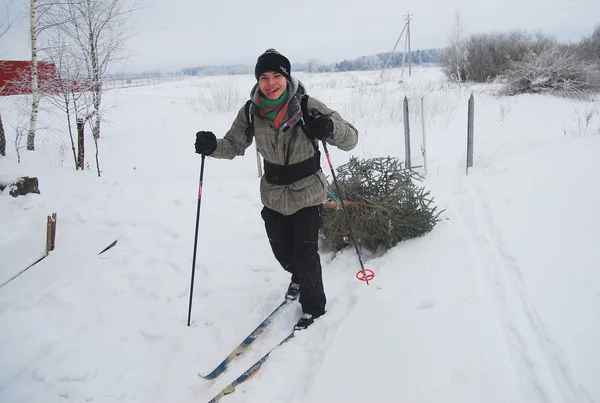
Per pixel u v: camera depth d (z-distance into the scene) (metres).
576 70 15.09
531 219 4.50
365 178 4.40
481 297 3.30
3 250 4.32
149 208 5.45
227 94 16.36
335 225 4.34
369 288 3.60
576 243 3.88
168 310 3.68
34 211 5.04
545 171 5.84
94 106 8.51
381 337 2.94
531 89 15.72
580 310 3.01
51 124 12.16
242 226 5.14
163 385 2.93
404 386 2.51
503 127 10.48
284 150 3.04
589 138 7.57
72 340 3.22
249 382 2.75
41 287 3.79
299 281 3.29
